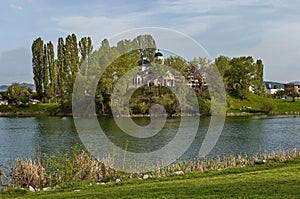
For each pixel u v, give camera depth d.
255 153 21.41
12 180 10.66
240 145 24.83
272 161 13.42
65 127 38.03
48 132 34.03
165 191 8.15
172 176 11.02
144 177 11.02
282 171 10.55
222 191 7.82
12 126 40.75
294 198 6.91
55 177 10.69
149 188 8.67
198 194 7.65
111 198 7.80
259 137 29.17
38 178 10.62
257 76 73.44
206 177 10.73
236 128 36.44
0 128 38.78
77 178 10.78
